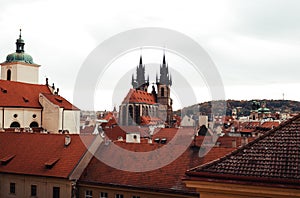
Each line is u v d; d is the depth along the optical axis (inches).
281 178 614.2
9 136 2460.6
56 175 1964.8
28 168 2101.4
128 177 1851.6
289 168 634.2
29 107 4175.7
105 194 1883.6
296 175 613.6
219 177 664.4
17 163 2176.4
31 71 4906.5
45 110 4296.3
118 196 1839.3
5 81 4232.3
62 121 4224.9
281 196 608.7
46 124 4286.4
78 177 1964.8
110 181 1868.8
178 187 1672.0
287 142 693.9
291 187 595.5
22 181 2087.8
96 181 1904.5
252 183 628.7
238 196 650.8
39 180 2031.3
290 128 722.2
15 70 4766.2
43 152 2193.7
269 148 693.9
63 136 2274.9
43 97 4296.3
